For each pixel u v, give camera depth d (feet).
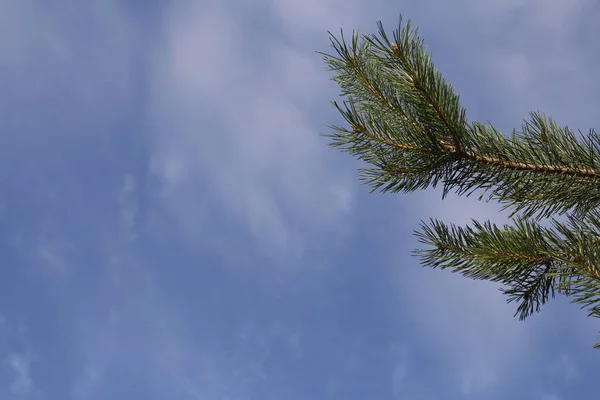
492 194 11.86
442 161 11.46
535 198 12.04
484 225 10.73
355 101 12.96
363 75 12.78
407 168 12.00
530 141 11.20
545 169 11.27
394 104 12.25
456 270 11.60
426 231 11.88
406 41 10.79
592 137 10.98
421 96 10.74
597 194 11.41
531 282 11.97
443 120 10.84
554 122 11.43
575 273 8.57
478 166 11.38
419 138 11.27
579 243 8.50
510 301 12.19
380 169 12.21
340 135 12.46
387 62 10.96
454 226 11.57
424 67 10.66
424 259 11.83
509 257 10.48
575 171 11.20
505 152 11.35
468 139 11.14
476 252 10.58
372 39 10.96
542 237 9.66
